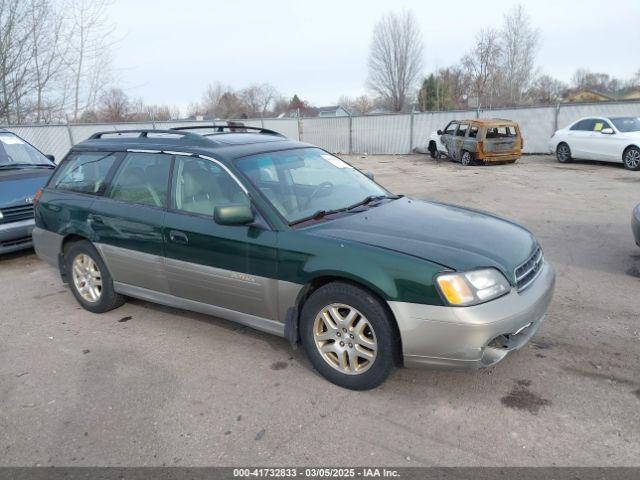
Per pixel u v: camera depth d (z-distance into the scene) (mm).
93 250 4773
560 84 61344
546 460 2695
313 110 67625
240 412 3227
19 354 4148
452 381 3479
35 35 15898
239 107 56219
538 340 4027
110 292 4770
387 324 3156
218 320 4660
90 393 3514
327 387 3475
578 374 3512
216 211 3510
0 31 15234
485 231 3635
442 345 3025
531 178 13367
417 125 23047
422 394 3344
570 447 2785
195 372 3744
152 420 3176
